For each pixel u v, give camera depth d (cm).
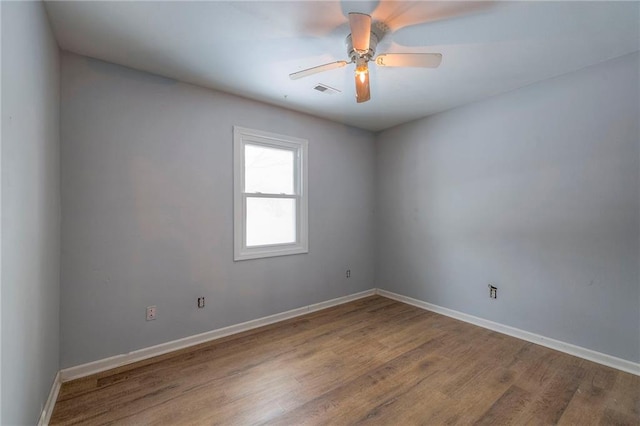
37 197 151
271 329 301
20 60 124
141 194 239
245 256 297
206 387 201
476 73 248
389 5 166
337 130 382
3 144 105
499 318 294
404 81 263
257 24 182
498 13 173
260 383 206
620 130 222
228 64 231
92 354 218
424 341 272
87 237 216
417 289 375
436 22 181
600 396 191
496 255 296
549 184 259
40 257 157
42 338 161
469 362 234
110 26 182
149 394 193
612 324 227
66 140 207
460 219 327
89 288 217
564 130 250
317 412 177
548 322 260
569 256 248
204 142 271
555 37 198
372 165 425
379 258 427
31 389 141
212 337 276
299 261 343
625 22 182
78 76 212
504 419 171
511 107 283
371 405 183
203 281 271
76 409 178
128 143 233
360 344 266
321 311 356
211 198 276
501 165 291
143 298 240
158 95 247
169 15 173
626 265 221
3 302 106
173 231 254
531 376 214
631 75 217
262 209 318
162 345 249
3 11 105
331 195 376
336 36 196
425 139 362
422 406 182
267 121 314
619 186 223
